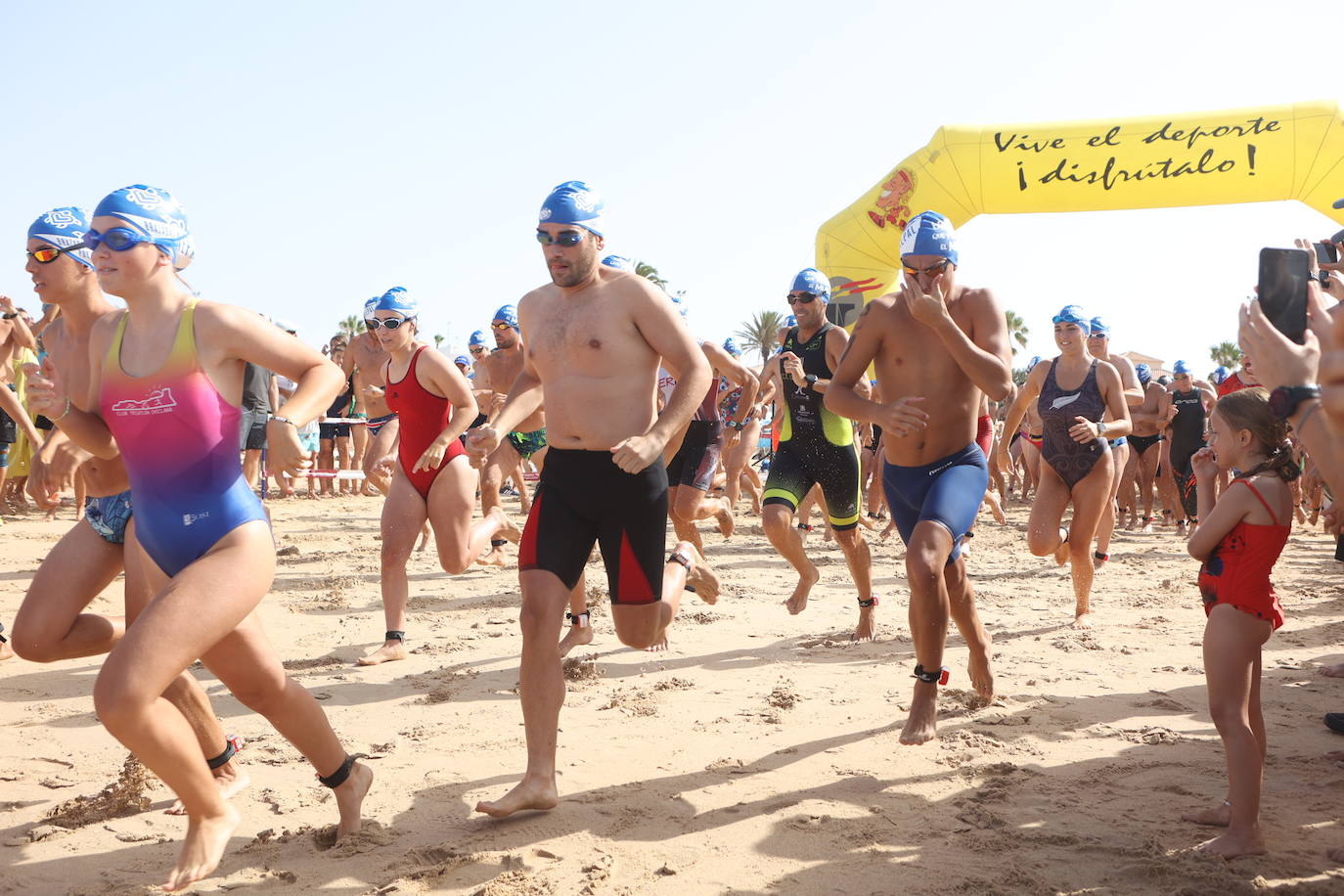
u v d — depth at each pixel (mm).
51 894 2951
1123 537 13039
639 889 2953
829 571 9672
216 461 2994
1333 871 2984
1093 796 3666
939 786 3809
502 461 9188
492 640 6559
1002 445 7738
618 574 3803
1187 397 13438
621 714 4812
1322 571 9594
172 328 2984
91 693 5195
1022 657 5969
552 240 3729
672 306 3768
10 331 5980
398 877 3020
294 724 3168
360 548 10992
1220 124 15453
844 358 4738
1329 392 2398
